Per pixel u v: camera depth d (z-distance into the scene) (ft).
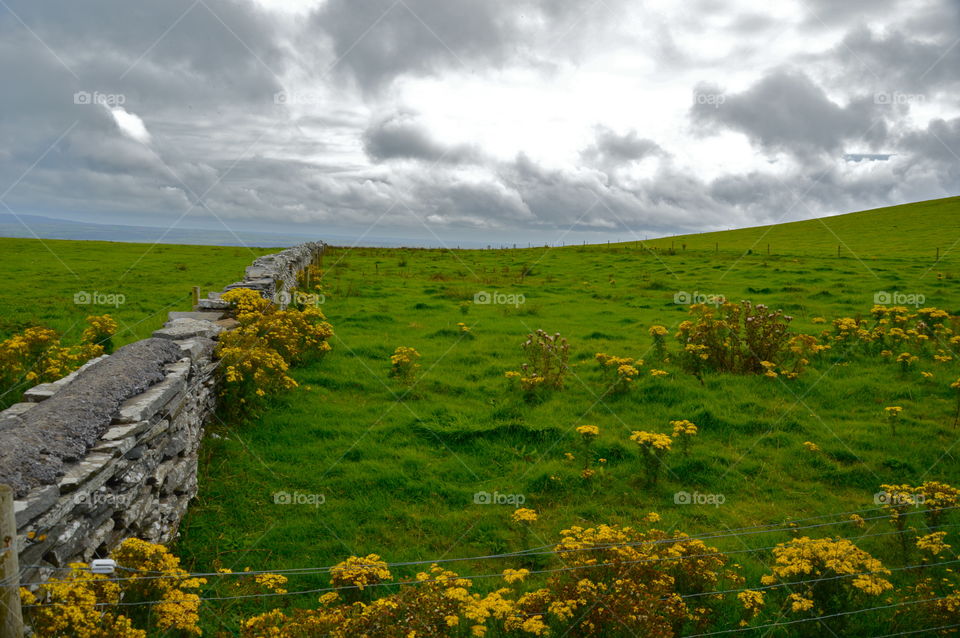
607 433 34.14
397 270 117.29
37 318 52.90
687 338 45.96
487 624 18.19
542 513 26.55
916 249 149.69
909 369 44.70
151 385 22.65
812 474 30.35
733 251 160.45
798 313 67.67
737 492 28.60
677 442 33.01
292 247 92.89
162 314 57.98
